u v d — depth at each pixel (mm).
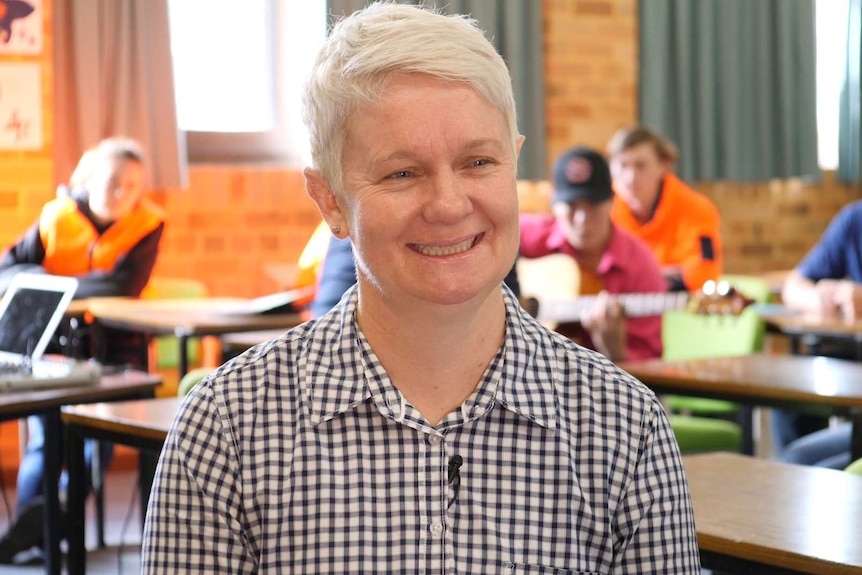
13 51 5672
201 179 6086
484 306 1286
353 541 1239
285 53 6391
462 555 1244
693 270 5484
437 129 1195
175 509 1263
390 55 1191
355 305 1332
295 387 1291
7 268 5426
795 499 1886
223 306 4949
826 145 7609
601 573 1278
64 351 4617
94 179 5457
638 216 5652
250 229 6191
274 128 6402
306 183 1308
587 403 1296
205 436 1270
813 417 4691
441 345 1264
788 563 1589
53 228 5469
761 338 4375
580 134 6770
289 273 6070
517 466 1266
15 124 5699
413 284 1214
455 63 1193
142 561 1295
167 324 4332
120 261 5469
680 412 4660
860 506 1839
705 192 7191
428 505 1249
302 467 1252
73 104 5746
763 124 7176
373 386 1266
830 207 7613
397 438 1264
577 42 6738
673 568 1288
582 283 4461
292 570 1239
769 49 7199
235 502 1255
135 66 5789
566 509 1263
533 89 6570
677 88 6910
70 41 5723
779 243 7438
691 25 6945
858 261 4969
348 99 1215
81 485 2781
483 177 1220
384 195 1214
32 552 4227
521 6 6516
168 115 5875
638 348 4176
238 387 1291
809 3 7246
